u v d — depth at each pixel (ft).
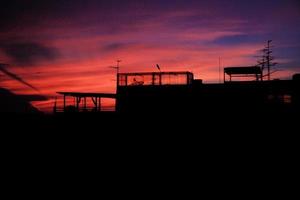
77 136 100.01
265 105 84.07
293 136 80.48
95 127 99.86
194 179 68.44
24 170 75.97
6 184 65.87
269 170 72.28
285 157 77.92
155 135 90.79
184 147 86.89
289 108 82.23
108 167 78.23
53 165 79.87
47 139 102.17
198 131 87.25
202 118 87.86
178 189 62.90
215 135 85.76
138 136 92.12
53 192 61.05
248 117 84.53
